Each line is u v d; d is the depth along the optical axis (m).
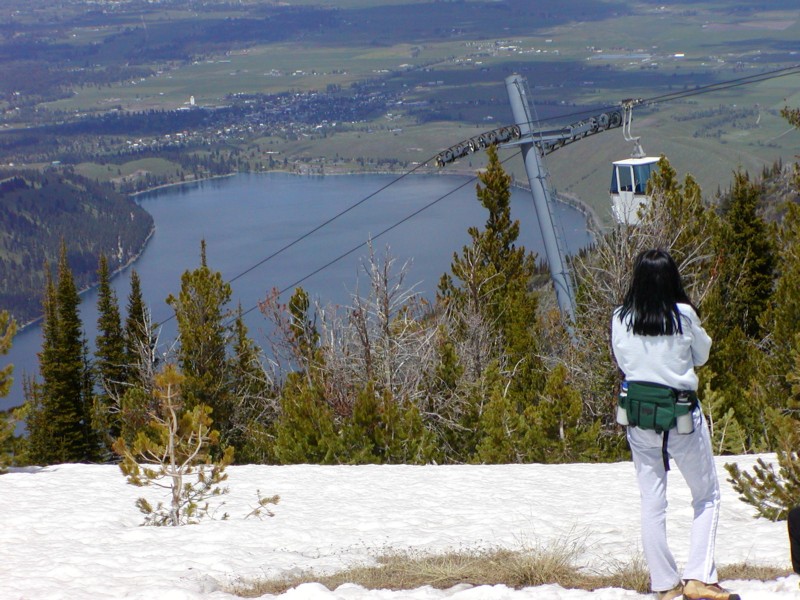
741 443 22.88
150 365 40.59
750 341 34.31
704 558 6.24
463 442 28.02
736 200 47.59
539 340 40.31
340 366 30.22
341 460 23.45
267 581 8.75
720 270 33.78
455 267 41.06
